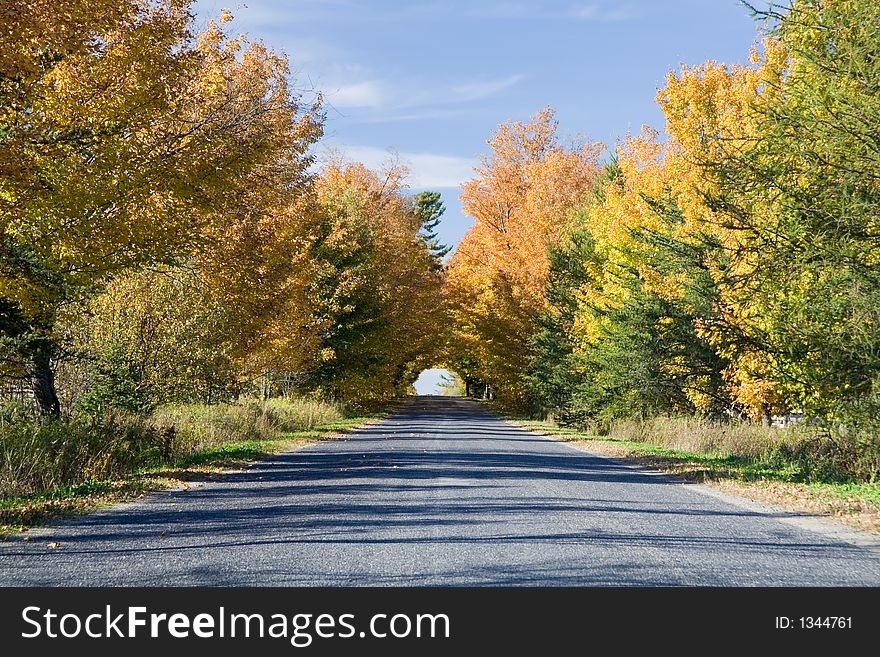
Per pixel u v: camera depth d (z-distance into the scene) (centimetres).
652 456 2423
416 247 6812
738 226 1738
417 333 6712
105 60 1575
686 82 2659
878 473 1694
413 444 2802
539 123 6266
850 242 1502
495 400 7631
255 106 1898
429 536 1018
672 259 2702
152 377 2266
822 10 1522
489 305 5878
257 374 3378
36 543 970
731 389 2580
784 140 1540
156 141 1681
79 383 2289
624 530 1084
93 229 1559
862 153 1453
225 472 1805
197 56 1708
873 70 1431
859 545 1023
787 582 804
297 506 1282
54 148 1470
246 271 2155
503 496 1412
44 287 1562
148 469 1792
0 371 1945
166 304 2248
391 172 6338
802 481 1736
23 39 1321
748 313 1991
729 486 1658
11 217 1433
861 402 1630
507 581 791
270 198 2361
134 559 884
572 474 1861
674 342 2839
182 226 1706
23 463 1430
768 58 2334
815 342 1625
